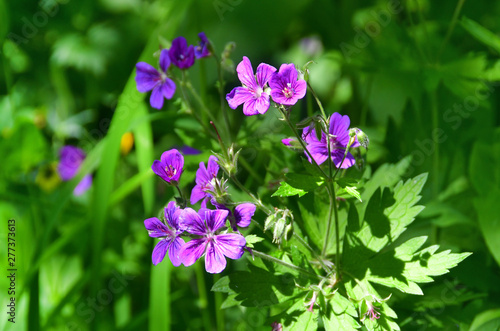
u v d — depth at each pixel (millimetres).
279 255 571
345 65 728
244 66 532
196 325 696
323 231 595
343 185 536
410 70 698
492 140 687
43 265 736
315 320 551
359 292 557
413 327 610
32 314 643
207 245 527
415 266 553
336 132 543
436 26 758
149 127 704
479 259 663
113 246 751
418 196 562
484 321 611
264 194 622
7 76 749
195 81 762
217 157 550
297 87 523
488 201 658
